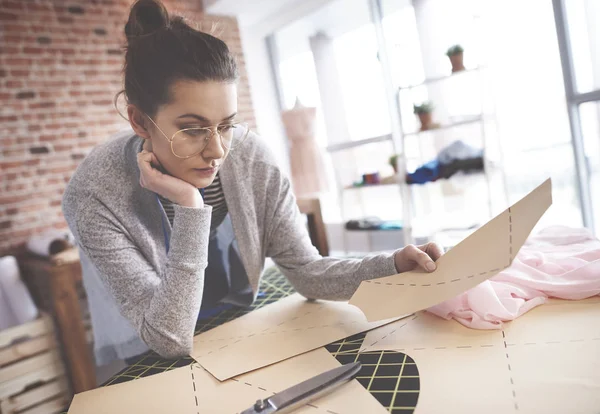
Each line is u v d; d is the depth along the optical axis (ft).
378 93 11.95
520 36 9.18
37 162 9.36
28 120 9.30
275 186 3.18
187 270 2.38
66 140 9.78
